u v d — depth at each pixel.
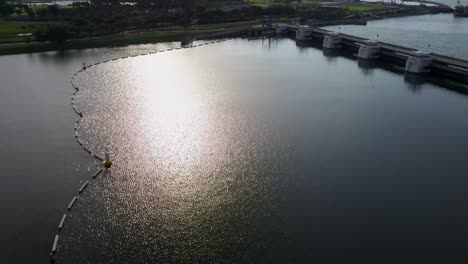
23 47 86.88
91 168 37.81
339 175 36.81
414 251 27.58
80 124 47.44
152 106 53.50
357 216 31.17
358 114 51.75
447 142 43.59
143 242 28.61
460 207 32.22
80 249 27.91
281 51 94.31
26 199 33.09
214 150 41.44
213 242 28.62
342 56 88.88
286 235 29.19
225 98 57.19
